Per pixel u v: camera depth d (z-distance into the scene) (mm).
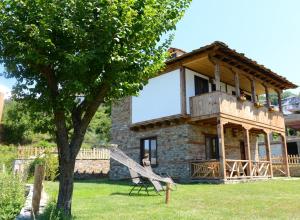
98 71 5469
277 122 19984
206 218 6020
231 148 19297
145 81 6074
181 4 6172
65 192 5438
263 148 30422
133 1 5348
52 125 6137
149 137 18141
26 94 5727
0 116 2805
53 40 5281
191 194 9906
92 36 5254
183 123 16578
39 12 5184
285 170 20266
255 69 17625
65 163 5523
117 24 5137
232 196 9406
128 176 18641
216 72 15172
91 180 18672
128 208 7262
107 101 6227
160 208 7266
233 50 14852
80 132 5707
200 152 16828
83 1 5145
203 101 15680
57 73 5586
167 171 16891
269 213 6605
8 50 5258
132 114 19109
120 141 19734
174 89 16984
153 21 5727
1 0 5094
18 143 30672
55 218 4941
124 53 5391
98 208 7250
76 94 5668
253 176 16297
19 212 5699
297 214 6473
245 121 16594
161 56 6250
